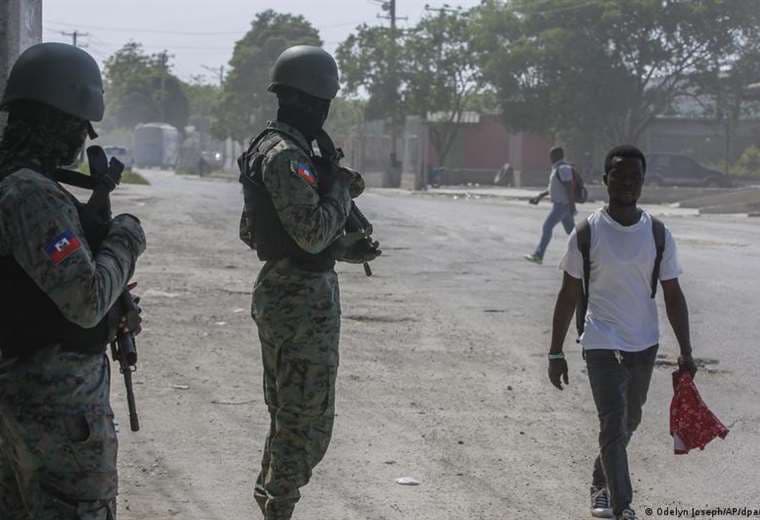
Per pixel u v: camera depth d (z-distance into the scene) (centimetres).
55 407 361
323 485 673
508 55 6109
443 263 1895
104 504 374
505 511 632
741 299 1470
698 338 1166
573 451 756
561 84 6062
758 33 5847
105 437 371
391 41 7400
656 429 817
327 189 518
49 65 368
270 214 516
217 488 663
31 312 358
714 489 681
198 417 820
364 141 7850
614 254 587
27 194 354
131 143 13962
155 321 1223
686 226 2978
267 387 541
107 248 368
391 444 764
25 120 369
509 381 964
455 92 7444
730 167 6850
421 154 6475
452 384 949
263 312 525
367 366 1016
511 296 1495
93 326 364
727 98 6200
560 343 608
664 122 7181
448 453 745
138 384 916
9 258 358
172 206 3384
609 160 594
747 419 841
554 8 6056
